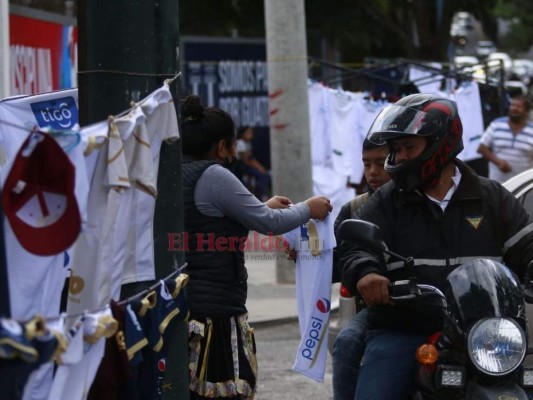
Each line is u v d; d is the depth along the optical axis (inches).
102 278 316.5
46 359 253.9
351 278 372.8
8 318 253.0
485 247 377.4
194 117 418.9
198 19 1815.9
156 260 357.7
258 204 401.4
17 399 252.2
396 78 1416.1
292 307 967.6
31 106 388.2
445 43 2025.1
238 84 1706.4
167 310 345.7
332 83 1400.1
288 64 1051.9
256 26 1822.1
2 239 259.0
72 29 994.7
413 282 354.6
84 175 269.7
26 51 901.2
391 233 381.1
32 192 257.3
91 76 346.6
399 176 374.3
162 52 350.6
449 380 331.9
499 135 1066.1
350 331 407.8
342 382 402.3
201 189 398.0
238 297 406.0
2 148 347.9
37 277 266.7
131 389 325.7
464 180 380.2
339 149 1099.3
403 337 375.9
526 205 525.3
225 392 398.9
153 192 328.5
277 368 741.3
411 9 1994.3
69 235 258.2
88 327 287.0
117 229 327.6
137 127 324.8
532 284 366.3
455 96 1150.3
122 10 343.6
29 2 909.2
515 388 328.2
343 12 1788.9
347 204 458.9
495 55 2390.5
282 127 1059.9
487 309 327.0
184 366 363.6
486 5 2089.1
